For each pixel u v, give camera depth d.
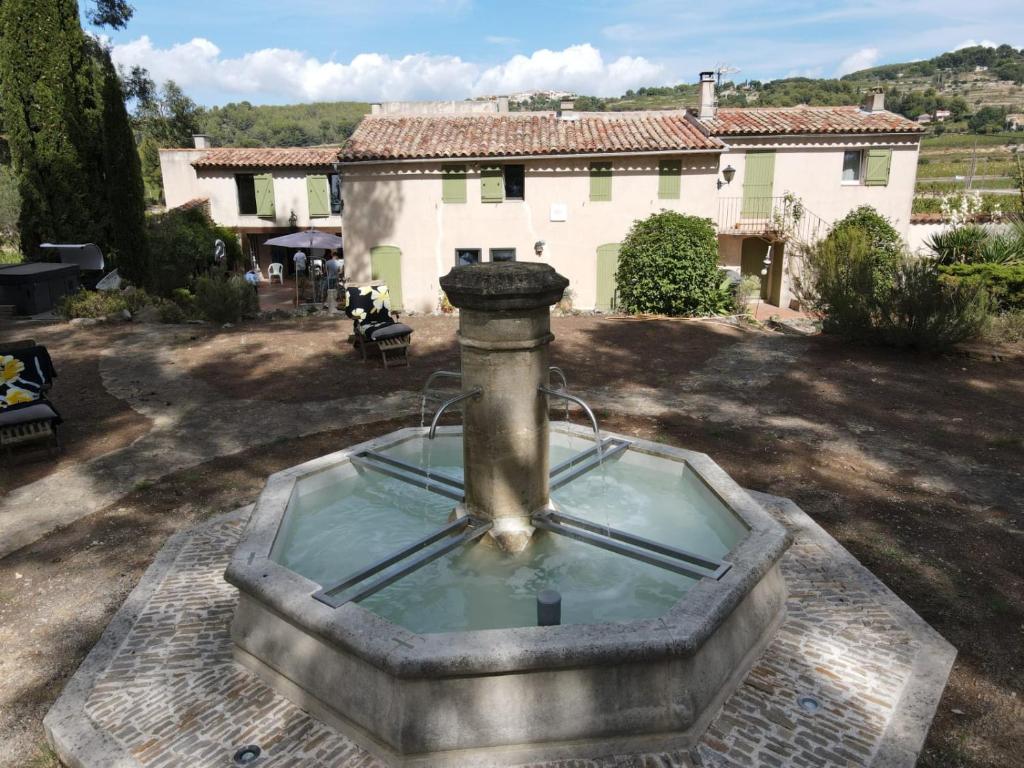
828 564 5.41
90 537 6.18
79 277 19.33
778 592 4.66
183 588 5.18
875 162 20.52
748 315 17.73
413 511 5.71
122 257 20.11
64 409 10.10
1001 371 11.81
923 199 25.31
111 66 19.89
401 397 10.51
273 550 4.53
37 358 8.41
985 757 3.60
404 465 5.79
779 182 20.58
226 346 14.05
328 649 3.73
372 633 3.52
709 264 18.00
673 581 4.62
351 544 5.14
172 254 22.83
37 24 18.41
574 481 6.16
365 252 19.47
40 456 8.08
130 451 8.35
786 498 6.70
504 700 3.44
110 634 4.61
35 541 6.15
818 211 20.80
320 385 11.23
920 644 4.43
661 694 3.54
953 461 7.85
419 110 22.84
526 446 4.88
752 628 4.24
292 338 14.77
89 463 7.98
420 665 3.29
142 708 3.91
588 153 18.22
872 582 5.15
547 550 4.96
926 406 9.97
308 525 5.42
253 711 3.87
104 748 3.61
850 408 9.92
